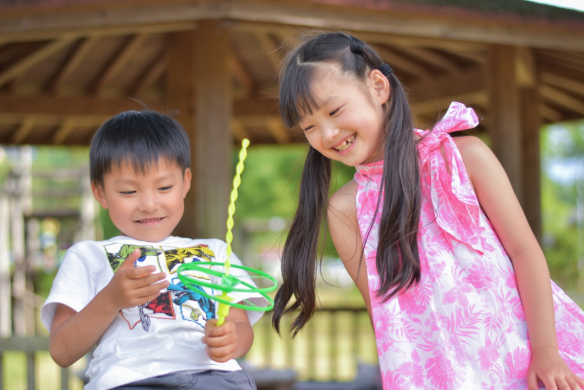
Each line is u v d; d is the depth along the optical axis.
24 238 13.12
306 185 2.23
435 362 1.93
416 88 7.15
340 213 2.18
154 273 1.84
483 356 1.90
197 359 1.84
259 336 12.57
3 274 12.69
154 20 4.02
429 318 1.96
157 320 1.85
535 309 1.90
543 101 7.80
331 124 1.93
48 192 13.58
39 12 3.98
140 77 7.02
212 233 4.40
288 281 2.20
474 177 2.00
